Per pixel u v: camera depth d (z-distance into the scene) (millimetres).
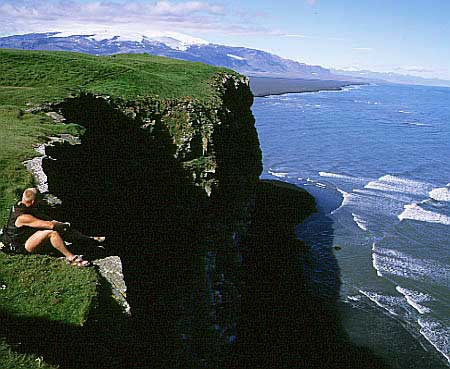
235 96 53531
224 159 40094
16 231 14438
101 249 16469
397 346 34156
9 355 10891
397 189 71250
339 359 32531
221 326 31250
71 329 12625
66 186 21609
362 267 45562
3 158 19359
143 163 33000
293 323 36156
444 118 167750
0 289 13148
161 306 23766
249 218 48062
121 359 14234
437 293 41219
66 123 28250
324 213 60000
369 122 142250
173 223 31922
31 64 41531
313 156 91750
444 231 54875
